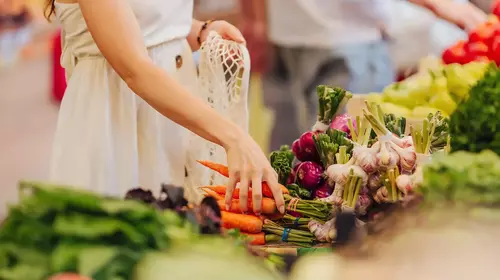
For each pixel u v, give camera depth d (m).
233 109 2.62
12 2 9.90
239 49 2.62
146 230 1.26
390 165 2.10
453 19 3.63
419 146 2.17
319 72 4.39
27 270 1.21
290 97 4.59
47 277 1.20
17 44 10.30
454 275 1.14
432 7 3.65
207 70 2.62
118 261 1.21
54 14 2.61
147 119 2.55
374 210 2.09
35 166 6.69
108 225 1.24
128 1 2.44
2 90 9.48
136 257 1.22
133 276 1.21
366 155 2.13
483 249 1.18
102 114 2.48
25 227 1.25
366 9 4.23
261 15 4.52
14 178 6.34
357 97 2.96
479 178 1.54
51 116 8.47
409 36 4.57
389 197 2.09
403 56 4.59
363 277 1.19
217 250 1.27
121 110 2.51
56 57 4.93
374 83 4.34
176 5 2.56
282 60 4.52
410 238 1.22
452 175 1.55
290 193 2.29
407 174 2.13
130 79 2.24
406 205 1.39
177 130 2.60
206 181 2.60
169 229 1.31
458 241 1.20
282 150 2.57
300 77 4.46
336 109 2.47
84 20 2.45
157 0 2.48
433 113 2.77
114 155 2.51
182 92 2.21
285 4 4.39
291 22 4.39
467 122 1.96
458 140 1.97
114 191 2.51
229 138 2.17
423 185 1.59
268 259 1.57
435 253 1.18
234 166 2.14
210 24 2.79
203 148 2.59
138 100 2.54
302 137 2.40
